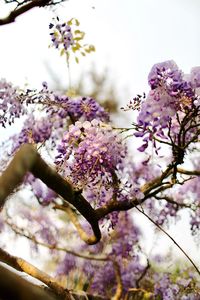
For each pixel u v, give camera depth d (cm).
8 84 298
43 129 330
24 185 372
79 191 186
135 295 407
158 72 218
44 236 463
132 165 350
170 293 383
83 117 314
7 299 85
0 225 423
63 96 308
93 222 231
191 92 215
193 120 220
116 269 396
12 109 298
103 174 247
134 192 248
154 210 396
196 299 373
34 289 89
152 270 433
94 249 459
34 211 452
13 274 86
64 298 219
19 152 115
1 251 218
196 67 218
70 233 477
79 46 296
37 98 298
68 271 462
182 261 399
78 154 242
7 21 173
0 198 103
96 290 445
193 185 371
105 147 245
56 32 292
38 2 175
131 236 439
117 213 297
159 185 252
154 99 217
